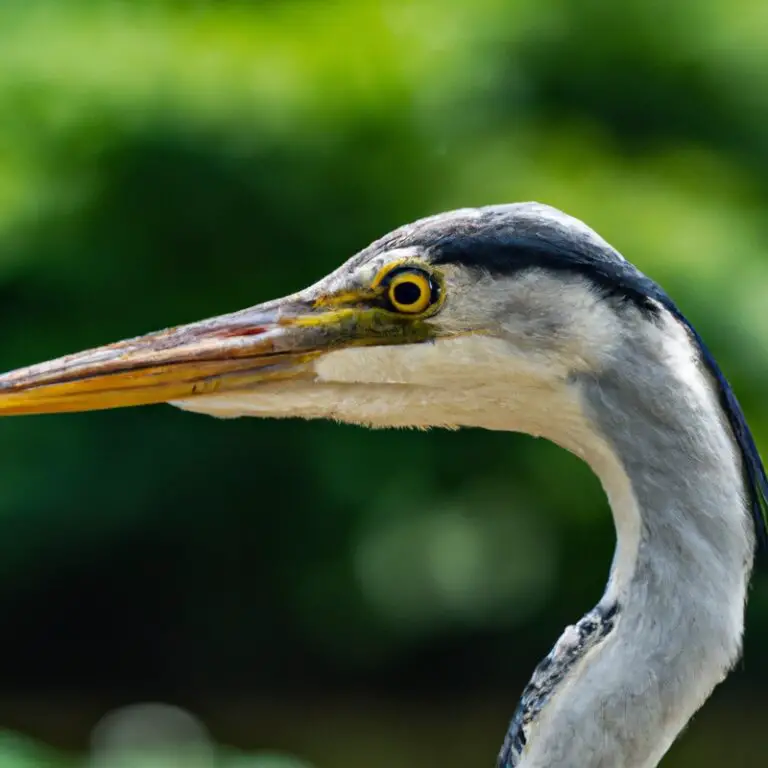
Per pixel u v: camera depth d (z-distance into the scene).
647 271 13.27
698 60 15.90
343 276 4.57
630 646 4.04
